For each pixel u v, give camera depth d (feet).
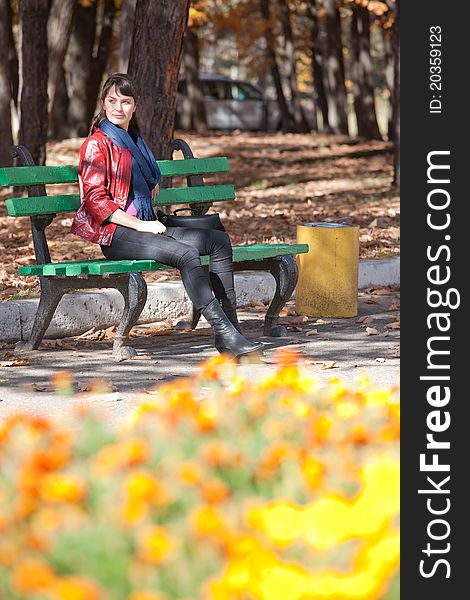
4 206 63.31
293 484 13.67
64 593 9.74
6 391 24.21
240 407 17.79
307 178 81.92
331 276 33.91
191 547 11.42
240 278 35.19
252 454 15.53
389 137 125.70
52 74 78.38
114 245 27.76
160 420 16.94
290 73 138.82
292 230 51.52
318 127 161.99
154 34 48.47
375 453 15.17
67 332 30.53
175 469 14.15
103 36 107.76
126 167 28.17
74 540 11.92
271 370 26.04
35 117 67.46
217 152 97.50
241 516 12.48
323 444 15.56
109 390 24.00
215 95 149.69
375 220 52.90
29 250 44.80
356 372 25.96
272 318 30.86
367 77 128.47
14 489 14.08
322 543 10.84
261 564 10.05
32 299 30.83
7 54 73.00
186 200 32.76
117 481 13.69
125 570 11.15
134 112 29.07
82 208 28.22
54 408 22.48
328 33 133.59
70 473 14.42
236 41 140.15
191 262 26.86
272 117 151.53
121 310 31.83
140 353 28.50
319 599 9.56
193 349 29.14
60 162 84.94
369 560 10.09
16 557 11.59
